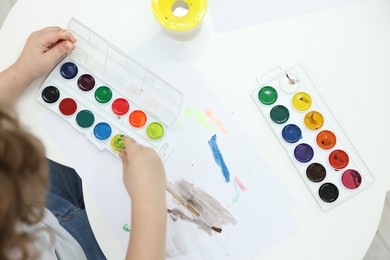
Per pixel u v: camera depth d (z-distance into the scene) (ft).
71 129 2.66
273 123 2.66
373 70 2.70
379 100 2.68
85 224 3.18
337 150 2.63
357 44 2.73
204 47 2.73
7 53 2.75
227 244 2.54
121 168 2.63
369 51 2.72
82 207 3.31
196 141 2.65
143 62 2.71
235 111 2.68
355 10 2.75
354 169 2.61
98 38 2.72
